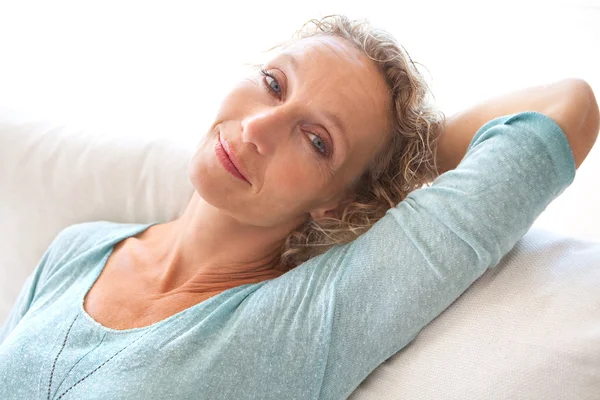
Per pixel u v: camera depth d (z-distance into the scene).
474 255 0.71
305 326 0.73
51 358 0.76
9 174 1.09
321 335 0.72
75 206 1.11
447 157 0.91
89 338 0.78
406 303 0.71
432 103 0.95
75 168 1.10
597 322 0.62
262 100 0.82
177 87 1.45
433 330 0.72
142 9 1.40
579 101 0.77
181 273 0.90
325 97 0.79
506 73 1.27
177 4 1.40
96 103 1.42
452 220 0.72
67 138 1.12
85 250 0.96
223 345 0.73
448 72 1.32
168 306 0.83
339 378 0.72
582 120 0.76
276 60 0.84
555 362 0.61
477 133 0.82
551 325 0.64
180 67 1.44
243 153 0.79
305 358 0.71
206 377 0.71
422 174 0.93
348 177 0.89
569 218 1.18
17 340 0.80
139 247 0.95
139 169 1.10
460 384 0.65
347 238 0.91
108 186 1.10
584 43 1.20
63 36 1.40
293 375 0.71
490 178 0.73
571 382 0.60
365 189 0.94
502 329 0.67
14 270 1.13
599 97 1.16
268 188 0.81
